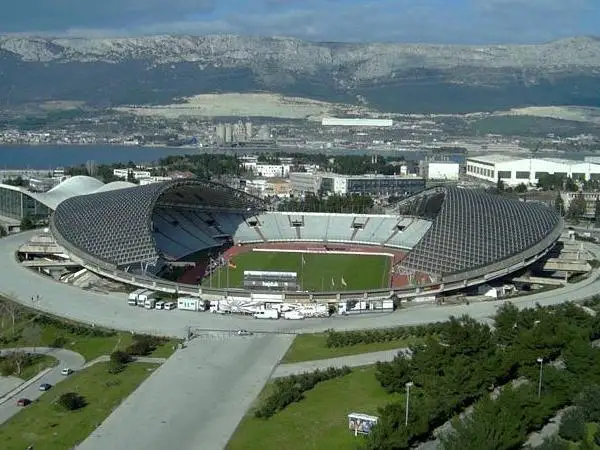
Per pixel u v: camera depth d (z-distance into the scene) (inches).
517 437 4980.3
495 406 5255.9
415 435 5177.2
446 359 6190.9
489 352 6363.2
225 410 5861.2
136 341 7445.9
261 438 5344.5
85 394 6200.8
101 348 7426.2
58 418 5713.6
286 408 5876.0
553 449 4859.7
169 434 5423.2
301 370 6776.6
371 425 5290.4
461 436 4842.5
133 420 5669.3
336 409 5821.9
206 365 6914.4
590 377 6038.4
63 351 7396.7
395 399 5944.9
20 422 5649.6
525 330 6988.2
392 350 7332.7
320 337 7805.1
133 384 6407.5
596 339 7578.7
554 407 5698.8
